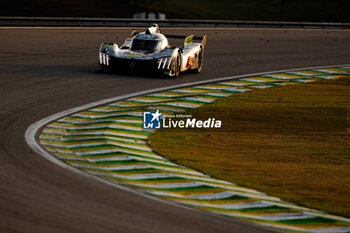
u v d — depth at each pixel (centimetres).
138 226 2189
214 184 2934
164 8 19000
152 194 2667
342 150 3906
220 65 6994
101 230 2102
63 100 4706
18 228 2050
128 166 3127
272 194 2889
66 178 2772
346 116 4850
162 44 5931
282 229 2380
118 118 4284
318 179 3234
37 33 8856
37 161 3053
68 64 6400
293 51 8581
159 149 3619
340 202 2852
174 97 5100
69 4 17500
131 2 18488
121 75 5884
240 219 2442
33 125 3912
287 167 3438
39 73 5753
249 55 7944
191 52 6150
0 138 3491
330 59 7994
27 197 2420
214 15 18912
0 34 8431
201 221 2344
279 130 4319
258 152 3731
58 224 2123
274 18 19625
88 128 3962
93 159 3228
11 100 4566
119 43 8356
